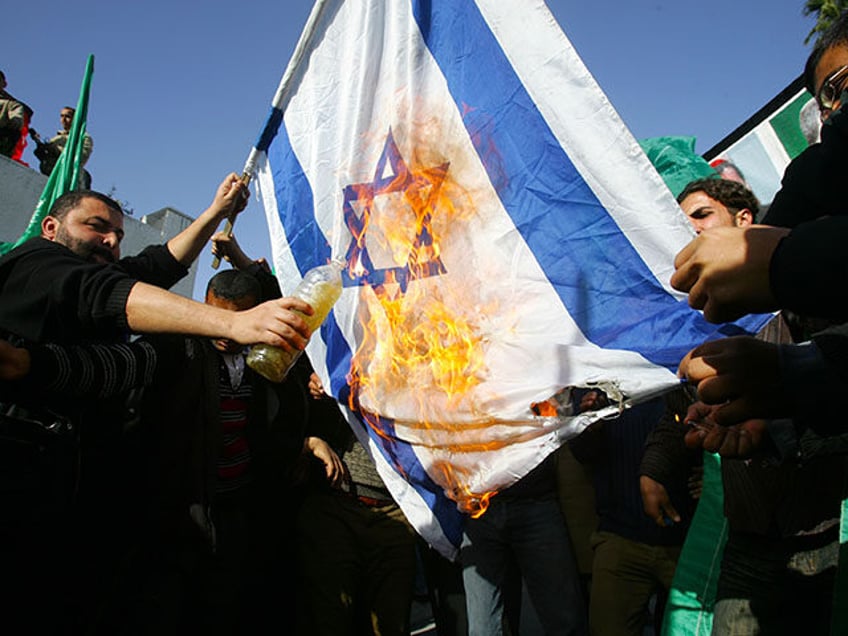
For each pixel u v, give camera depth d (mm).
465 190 1940
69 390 1606
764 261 700
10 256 1804
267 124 2607
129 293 1584
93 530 2123
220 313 1530
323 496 2771
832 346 786
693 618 1949
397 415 1970
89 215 2512
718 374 829
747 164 3016
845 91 1202
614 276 1651
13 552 1776
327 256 2289
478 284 1865
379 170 2172
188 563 2303
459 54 2010
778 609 1647
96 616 2066
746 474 1717
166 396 2361
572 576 2570
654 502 2293
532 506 2617
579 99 1733
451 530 1942
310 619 2635
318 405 2971
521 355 1732
